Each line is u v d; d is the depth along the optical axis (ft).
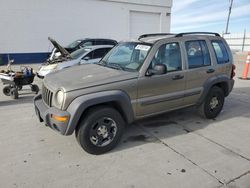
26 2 49.06
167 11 68.54
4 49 48.91
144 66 12.46
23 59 51.01
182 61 14.01
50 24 52.49
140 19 65.10
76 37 56.24
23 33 50.08
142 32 66.33
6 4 47.29
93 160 11.20
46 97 12.20
